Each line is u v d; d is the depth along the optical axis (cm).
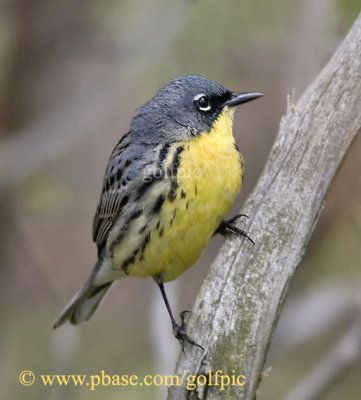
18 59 1445
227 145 962
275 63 1382
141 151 968
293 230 833
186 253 955
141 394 1340
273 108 1384
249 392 797
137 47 1413
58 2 1439
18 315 1411
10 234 1396
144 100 1454
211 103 978
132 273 1007
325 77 864
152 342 1159
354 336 1155
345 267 1388
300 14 1288
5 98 1438
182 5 1385
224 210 944
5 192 1390
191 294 1378
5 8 1431
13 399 1382
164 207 930
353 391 1345
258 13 1380
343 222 1338
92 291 1134
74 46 1441
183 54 1401
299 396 1149
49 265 1399
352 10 1297
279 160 858
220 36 1384
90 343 1382
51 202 1391
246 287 820
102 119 1445
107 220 1023
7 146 1390
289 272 823
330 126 849
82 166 1455
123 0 1459
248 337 807
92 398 1343
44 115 1441
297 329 1280
